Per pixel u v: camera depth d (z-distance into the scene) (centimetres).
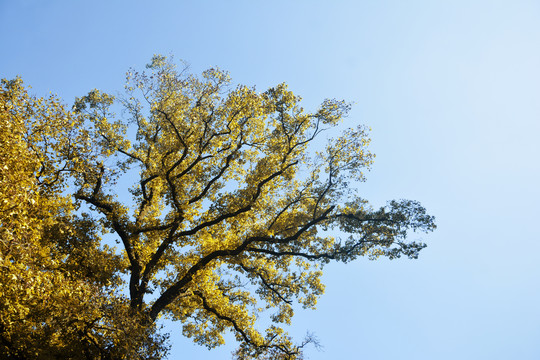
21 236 1134
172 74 2050
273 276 2278
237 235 2225
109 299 1536
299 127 2156
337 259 2028
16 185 1102
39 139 1614
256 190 2152
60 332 1478
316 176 2153
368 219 2000
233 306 2302
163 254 2148
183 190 2216
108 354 1498
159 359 1542
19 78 1633
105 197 2070
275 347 2073
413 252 1978
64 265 1791
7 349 1382
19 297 1235
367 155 2095
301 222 2181
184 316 2414
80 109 2198
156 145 2266
